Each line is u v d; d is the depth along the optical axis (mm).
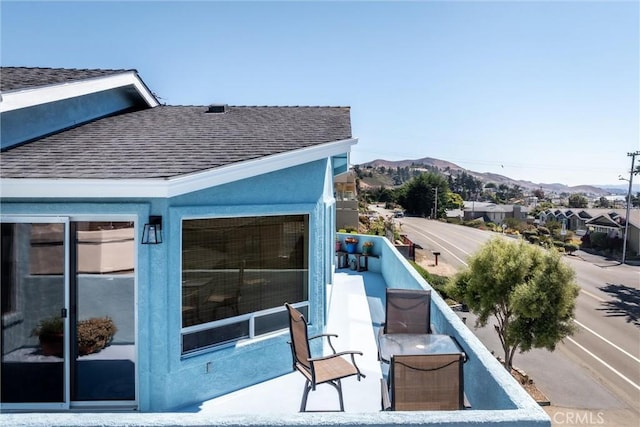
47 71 8492
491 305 15930
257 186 5902
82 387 5094
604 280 36000
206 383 5410
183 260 5285
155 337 5004
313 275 6594
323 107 11141
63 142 6473
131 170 4910
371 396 5492
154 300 4988
